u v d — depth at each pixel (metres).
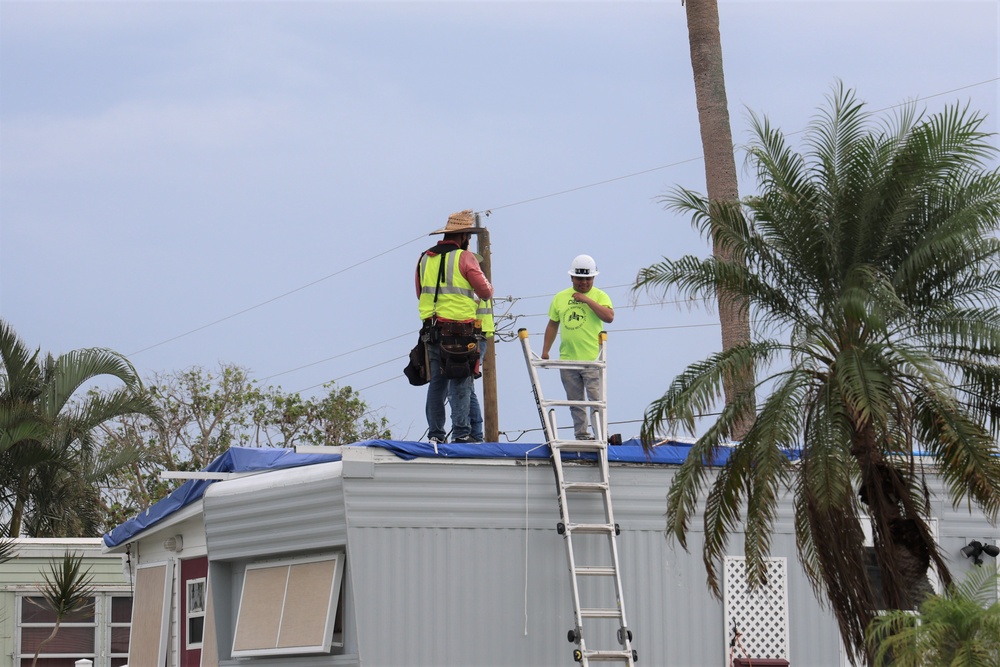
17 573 26.88
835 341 16.06
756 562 15.19
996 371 15.59
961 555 18.58
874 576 18.05
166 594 19.78
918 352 14.90
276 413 45.88
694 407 15.39
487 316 17.41
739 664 17.09
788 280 16.41
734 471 15.75
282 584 16.53
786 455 16.17
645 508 16.95
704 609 17.19
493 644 15.98
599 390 16.78
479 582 16.05
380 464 15.88
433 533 16.00
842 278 16.08
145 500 42.44
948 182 15.82
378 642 15.61
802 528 16.31
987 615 12.93
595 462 16.73
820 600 16.48
